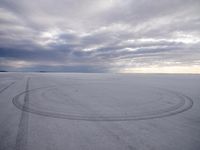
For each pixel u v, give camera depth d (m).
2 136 4.39
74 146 3.85
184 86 18.12
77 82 23.31
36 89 14.70
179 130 5.01
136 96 11.62
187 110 7.59
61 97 10.95
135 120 6.06
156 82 23.56
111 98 10.79
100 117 6.43
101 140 4.23
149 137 4.45
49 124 5.49
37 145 3.87
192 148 3.78
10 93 12.14
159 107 8.21
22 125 5.34
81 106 8.37
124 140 4.24
